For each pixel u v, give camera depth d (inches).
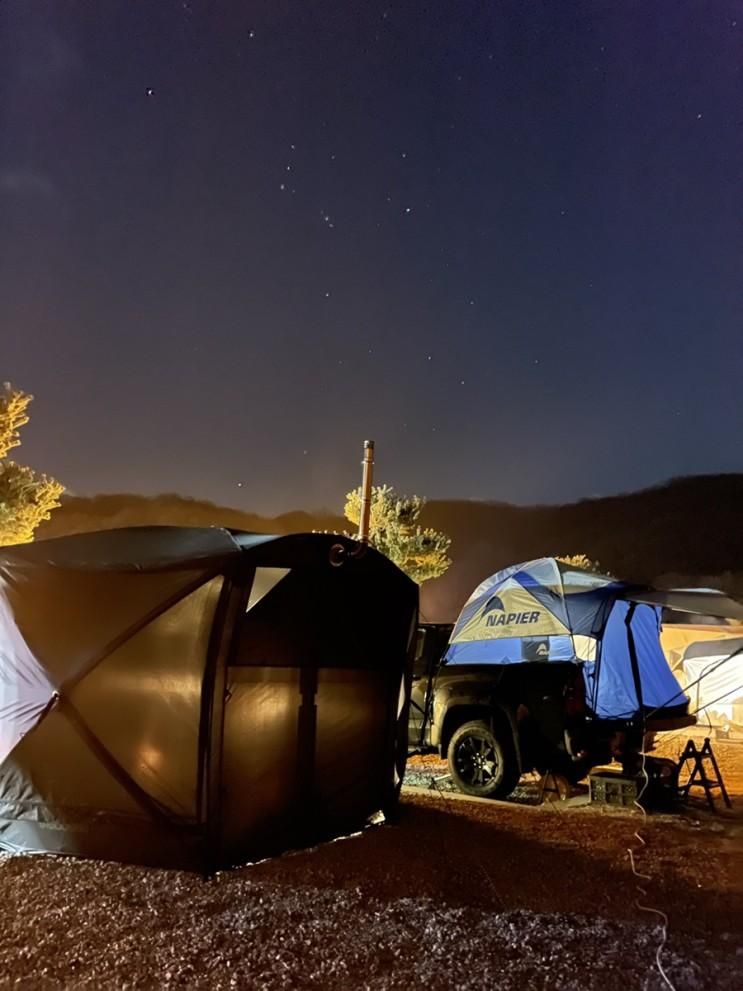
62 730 227.1
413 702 376.8
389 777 282.7
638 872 222.7
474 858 234.8
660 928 176.6
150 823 217.5
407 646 292.2
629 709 371.6
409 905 189.8
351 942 165.5
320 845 247.3
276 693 244.2
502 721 339.6
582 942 167.6
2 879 201.3
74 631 228.7
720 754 478.3
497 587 370.9
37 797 228.8
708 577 1913.1
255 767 234.7
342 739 267.4
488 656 370.6
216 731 216.8
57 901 185.9
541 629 351.6
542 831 271.7
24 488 614.9
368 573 274.4
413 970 152.4
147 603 223.6
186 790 216.8
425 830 269.7
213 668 218.2
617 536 2266.2
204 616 222.1
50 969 149.2
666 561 2066.9
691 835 268.2
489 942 166.6
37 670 227.9
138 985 143.9
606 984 147.7
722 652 560.4
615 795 314.8
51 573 232.8
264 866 221.9
